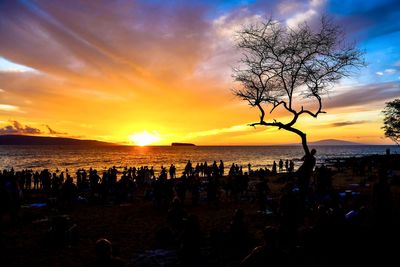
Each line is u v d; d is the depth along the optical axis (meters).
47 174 26.12
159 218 14.82
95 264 4.34
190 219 7.04
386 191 8.88
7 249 9.76
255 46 15.59
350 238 7.88
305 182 12.26
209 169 35.81
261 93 15.44
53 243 9.96
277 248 4.46
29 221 13.63
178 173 53.22
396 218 9.35
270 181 30.55
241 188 19.78
